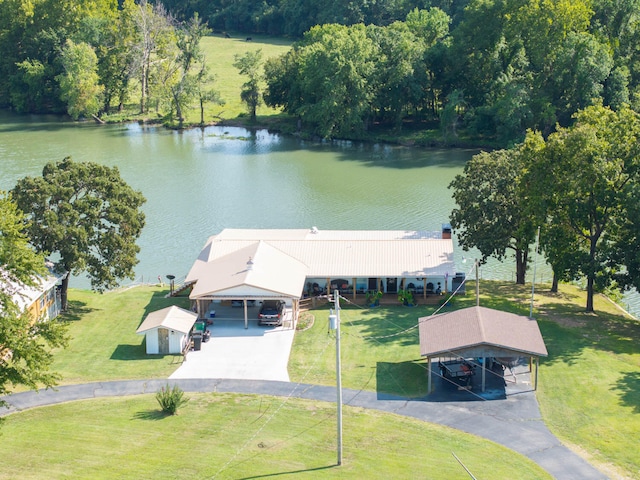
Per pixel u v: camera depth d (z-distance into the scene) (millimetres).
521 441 46938
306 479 42000
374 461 44281
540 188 67938
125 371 57438
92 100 168375
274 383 55281
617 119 69312
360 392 53812
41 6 181125
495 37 145000
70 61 167750
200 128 165125
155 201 109625
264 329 65312
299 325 65938
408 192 113688
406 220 99562
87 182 69062
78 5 182625
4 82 185625
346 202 108625
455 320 57375
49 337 45844
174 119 169125
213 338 63500
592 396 52312
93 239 68375
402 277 71000
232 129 164875
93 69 170125
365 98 148750
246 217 101750
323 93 151000
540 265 86375
